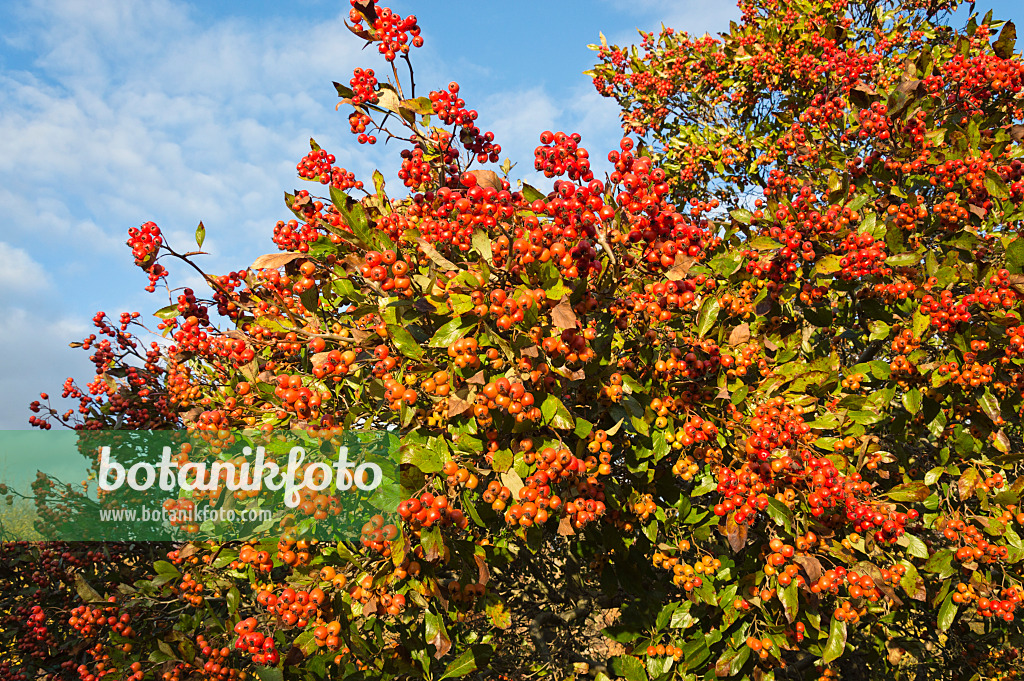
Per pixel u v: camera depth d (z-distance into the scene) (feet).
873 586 10.73
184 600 14.38
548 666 18.72
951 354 12.78
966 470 13.07
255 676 13.00
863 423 11.82
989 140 15.17
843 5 23.91
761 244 13.09
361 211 9.79
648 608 13.19
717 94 26.76
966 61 15.79
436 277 9.67
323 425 10.90
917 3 24.12
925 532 13.80
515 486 9.00
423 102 11.34
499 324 8.53
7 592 17.53
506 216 9.86
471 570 11.02
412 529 10.01
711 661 12.20
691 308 12.21
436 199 11.21
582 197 9.79
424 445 9.47
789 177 17.10
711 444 11.39
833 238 13.71
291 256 10.15
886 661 19.75
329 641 10.34
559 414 9.02
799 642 11.39
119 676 13.55
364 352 10.63
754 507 10.35
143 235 11.86
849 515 10.91
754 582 11.42
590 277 10.18
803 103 24.81
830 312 14.70
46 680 15.29
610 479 12.44
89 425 16.03
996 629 18.31
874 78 20.26
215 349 11.60
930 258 12.75
